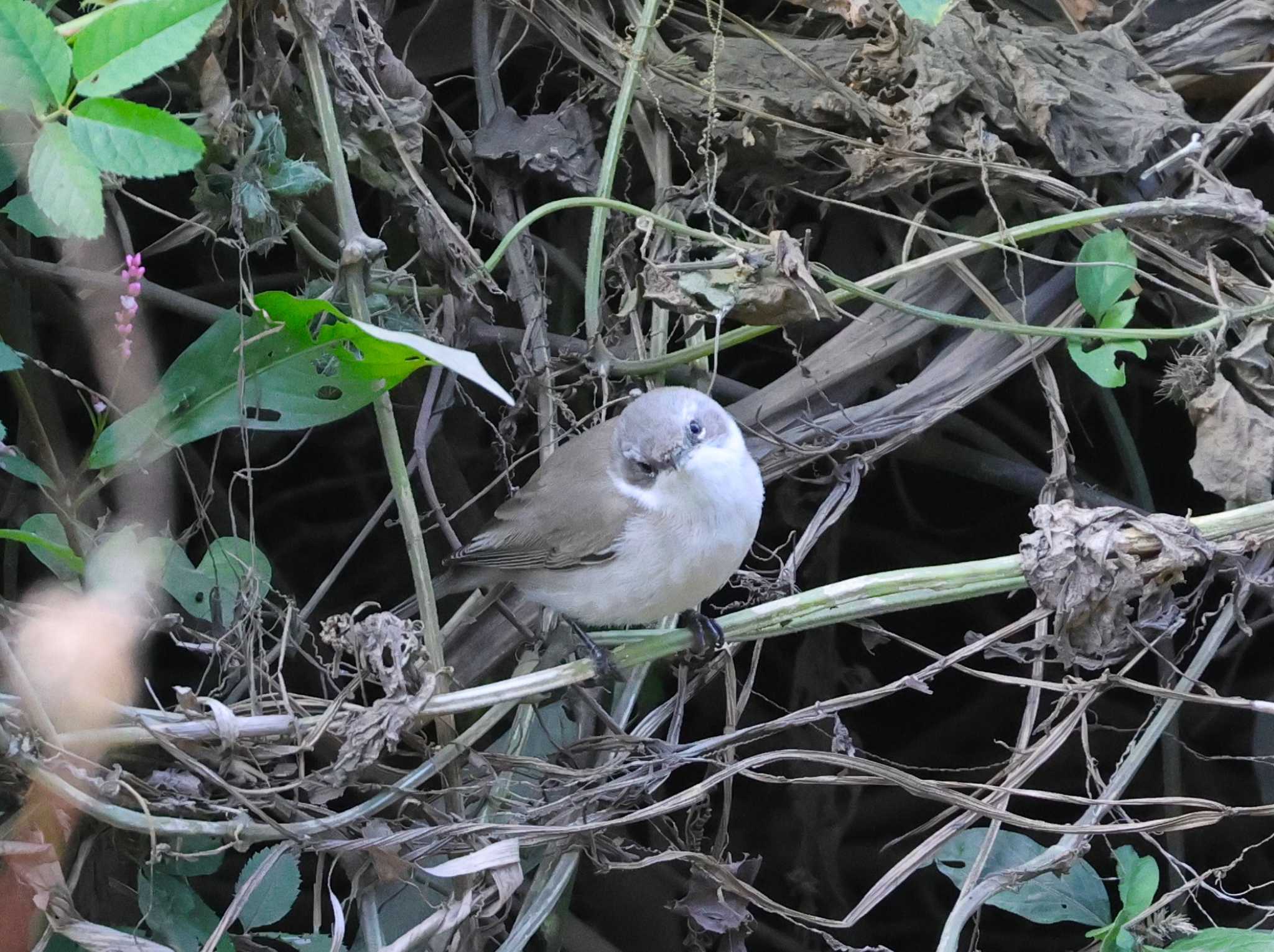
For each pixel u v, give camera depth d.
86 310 6.68
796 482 7.34
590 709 6.24
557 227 7.81
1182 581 5.69
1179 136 6.91
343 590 8.48
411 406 8.05
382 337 4.57
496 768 5.51
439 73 7.95
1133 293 7.13
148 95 7.01
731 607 6.84
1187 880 6.71
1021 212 7.15
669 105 7.19
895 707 8.88
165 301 6.71
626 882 8.09
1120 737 8.38
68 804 4.78
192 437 5.46
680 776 8.30
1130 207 6.59
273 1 5.87
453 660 6.55
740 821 8.45
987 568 5.79
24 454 6.36
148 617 5.60
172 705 7.49
